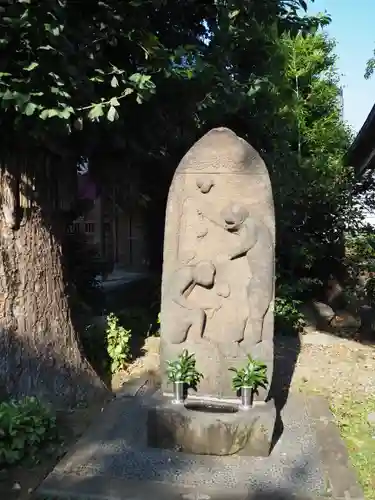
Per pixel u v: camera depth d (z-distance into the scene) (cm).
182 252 429
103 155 640
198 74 516
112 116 391
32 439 378
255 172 417
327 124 1597
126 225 1366
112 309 804
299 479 333
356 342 750
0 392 430
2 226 437
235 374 412
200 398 415
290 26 624
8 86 367
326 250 1002
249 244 412
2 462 362
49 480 331
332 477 336
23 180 436
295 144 1465
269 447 365
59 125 387
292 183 872
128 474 338
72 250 755
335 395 516
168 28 630
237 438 364
